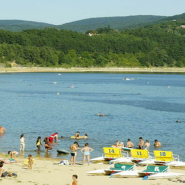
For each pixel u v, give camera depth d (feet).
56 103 415.85
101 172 135.23
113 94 543.80
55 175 130.41
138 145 207.21
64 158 172.86
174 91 618.44
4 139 215.10
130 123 286.05
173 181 126.21
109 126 270.26
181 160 174.29
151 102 444.55
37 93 539.29
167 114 340.59
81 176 131.23
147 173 131.23
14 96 488.44
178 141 221.25
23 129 251.39
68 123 280.51
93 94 538.88
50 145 202.80
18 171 133.69
